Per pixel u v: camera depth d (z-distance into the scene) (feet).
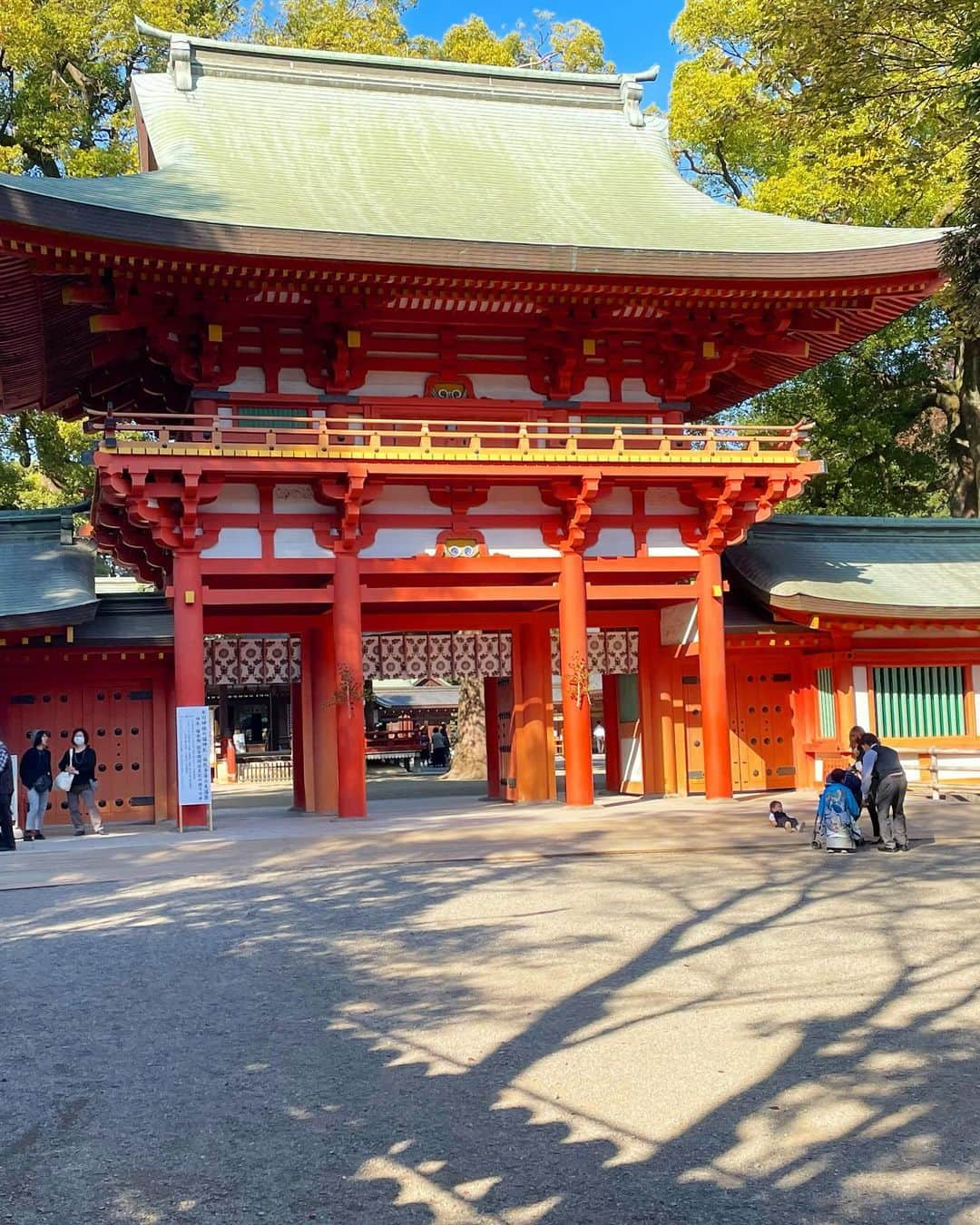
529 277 77.10
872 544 106.42
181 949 41.37
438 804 99.30
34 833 80.33
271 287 75.82
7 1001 35.17
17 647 86.84
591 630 98.12
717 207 95.30
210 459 75.05
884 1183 20.80
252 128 94.12
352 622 80.07
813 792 96.43
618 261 77.30
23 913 49.60
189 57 97.04
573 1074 26.89
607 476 82.69
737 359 90.48
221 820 89.15
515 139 101.55
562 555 85.25
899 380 148.97
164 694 92.79
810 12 89.25
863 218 135.85
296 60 99.96
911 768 96.12
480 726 158.10
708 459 84.12
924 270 81.10
